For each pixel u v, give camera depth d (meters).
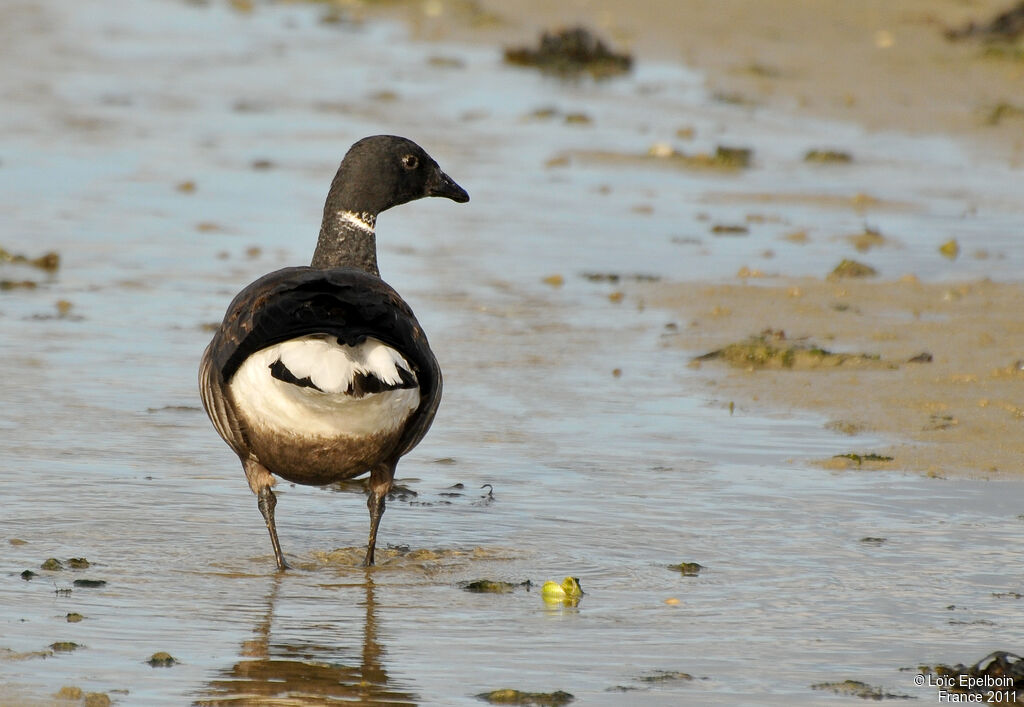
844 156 26.75
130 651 8.56
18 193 23.12
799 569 10.14
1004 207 23.42
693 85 33.53
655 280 19.06
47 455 12.34
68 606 9.27
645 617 9.28
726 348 15.66
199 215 22.23
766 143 28.14
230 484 11.97
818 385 14.66
